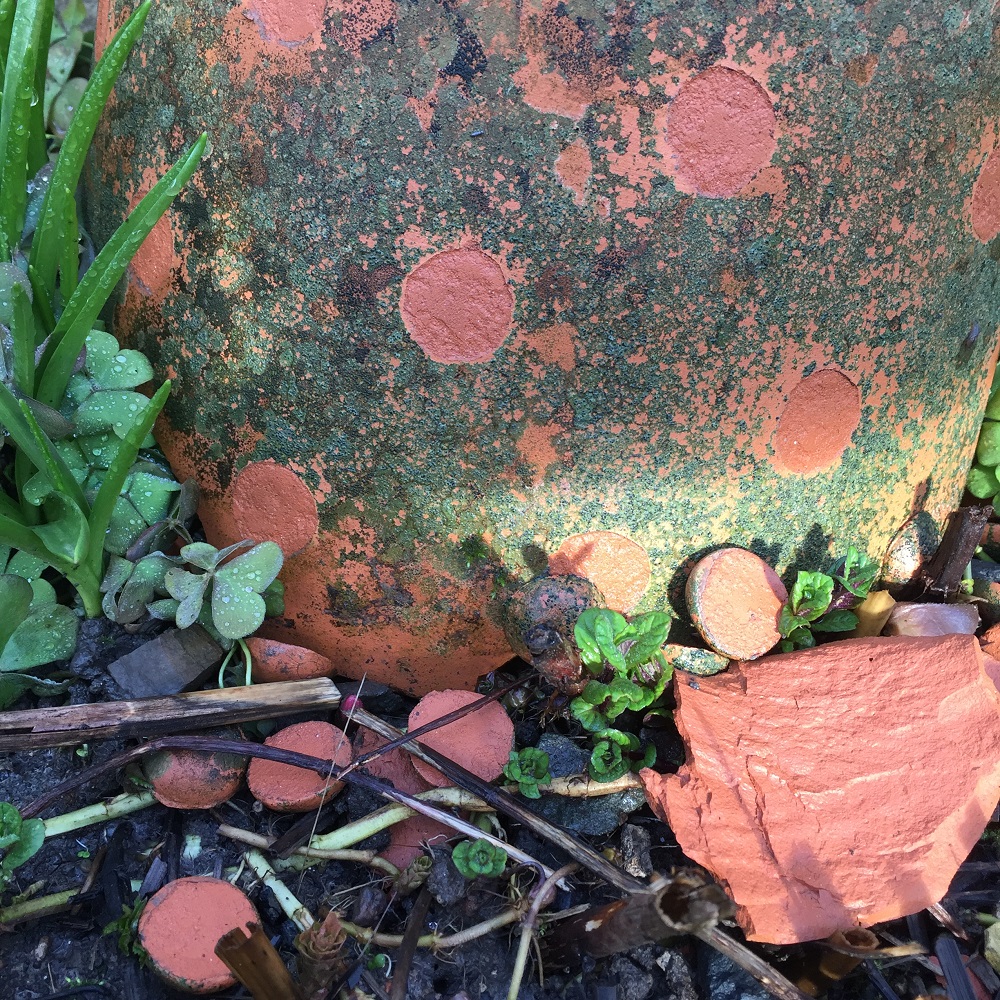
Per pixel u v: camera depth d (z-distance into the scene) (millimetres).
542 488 309
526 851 316
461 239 284
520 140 275
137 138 324
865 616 353
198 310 319
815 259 293
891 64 282
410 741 314
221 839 317
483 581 322
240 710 321
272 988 255
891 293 308
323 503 321
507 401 298
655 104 272
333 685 332
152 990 286
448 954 294
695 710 313
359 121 280
